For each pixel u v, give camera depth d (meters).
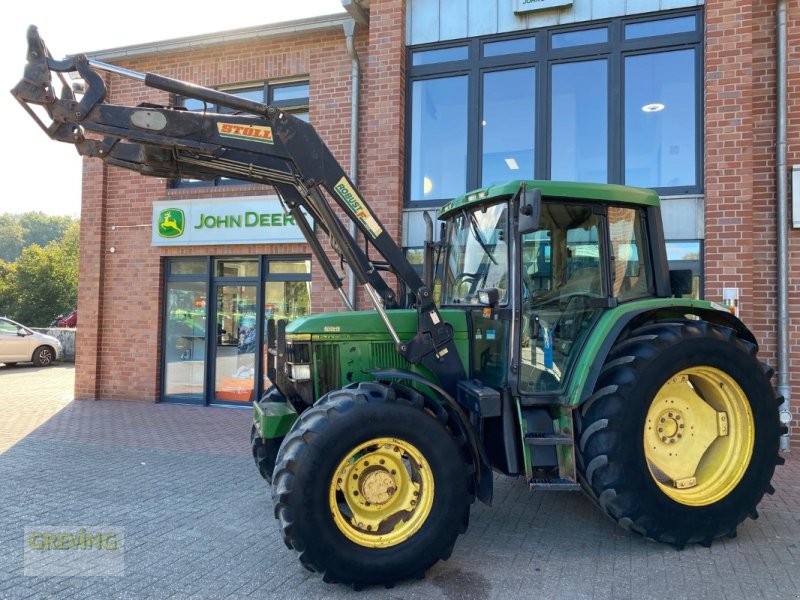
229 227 9.29
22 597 3.30
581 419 4.00
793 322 6.75
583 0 7.64
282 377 4.40
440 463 3.57
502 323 4.07
